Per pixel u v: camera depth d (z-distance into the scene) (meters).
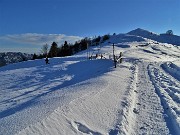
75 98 11.95
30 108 10.55
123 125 10.09
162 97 15.88
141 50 93.12
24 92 21.66
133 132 9.89
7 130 7.83
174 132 9.95
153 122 11.12
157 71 32.31
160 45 121.88
